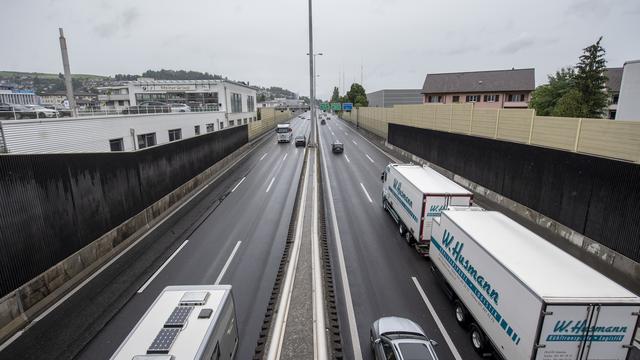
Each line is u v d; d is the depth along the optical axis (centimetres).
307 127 9356
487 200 2338
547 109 5294
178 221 2086
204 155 3119
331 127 9362
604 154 1462
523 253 940
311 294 1195
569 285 786
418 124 3922
